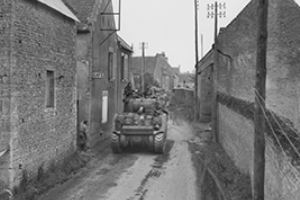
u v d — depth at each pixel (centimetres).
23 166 1124
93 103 1958
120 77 2683
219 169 1414
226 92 1862
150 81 5669
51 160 1337
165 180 1378
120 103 2689
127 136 1817
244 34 1433
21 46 1103
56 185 1255
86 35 1869
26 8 1130
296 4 1260
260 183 820
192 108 4191
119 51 2625
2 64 1055
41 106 1248
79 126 1844
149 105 2019
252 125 1130
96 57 1977
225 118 1798
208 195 1162
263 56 807
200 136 2466
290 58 1239
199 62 3716
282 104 1229
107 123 2302
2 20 1051
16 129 1080
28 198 1076
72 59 1552
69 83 1520
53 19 1341
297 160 693
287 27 1252
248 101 1316
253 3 1370
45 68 1277
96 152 1842
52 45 1335
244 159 1266
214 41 2183
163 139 1820
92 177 1390
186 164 1634
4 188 1053
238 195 1087
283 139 807
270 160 881
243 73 1424
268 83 1238
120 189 1254
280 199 792
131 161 1680
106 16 2192
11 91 1055
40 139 1243
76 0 1972
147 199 1162
